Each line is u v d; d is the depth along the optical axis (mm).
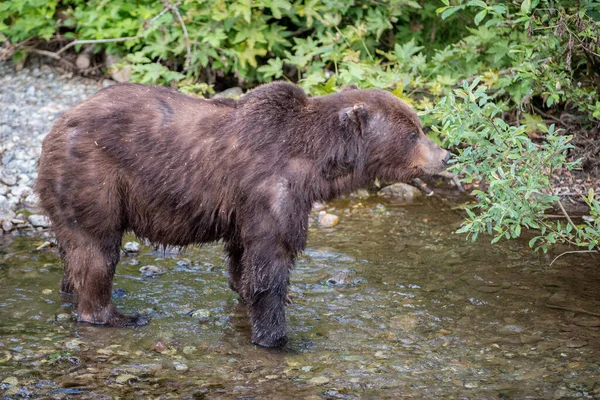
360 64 12758
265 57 14812
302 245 7980
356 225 11391
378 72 12781
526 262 10086
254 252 7871
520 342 8219
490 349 8094
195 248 10656
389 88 12688
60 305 8953
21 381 7379
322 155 7910
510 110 13242
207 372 7629
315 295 9328
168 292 9406
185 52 14367
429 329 8523
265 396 7211
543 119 13258
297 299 9227
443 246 10633
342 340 8305
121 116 7969
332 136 7945
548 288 9398
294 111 8008
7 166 12516
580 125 12883
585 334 8352
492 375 7598
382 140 8117
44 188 8148
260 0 13766
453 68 13203
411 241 10812
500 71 12758
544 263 10047
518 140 8617
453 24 14320
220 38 13641
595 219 9016
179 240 8344
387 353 8023
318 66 13516
